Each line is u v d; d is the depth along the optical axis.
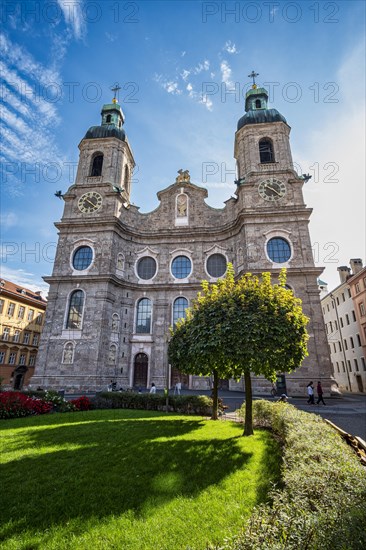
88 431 11.22
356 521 2.83
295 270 30.78
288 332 10.65
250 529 3.28
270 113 39.00
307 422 8.71
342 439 7.44
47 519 5.05
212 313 11.09
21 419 14.34
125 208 40.03
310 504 3.82
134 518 4.98
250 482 6.29
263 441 9.66
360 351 43.47
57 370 31.33
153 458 7.92
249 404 10.91
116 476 6.73
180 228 38.91
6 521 5.02
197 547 4.05
